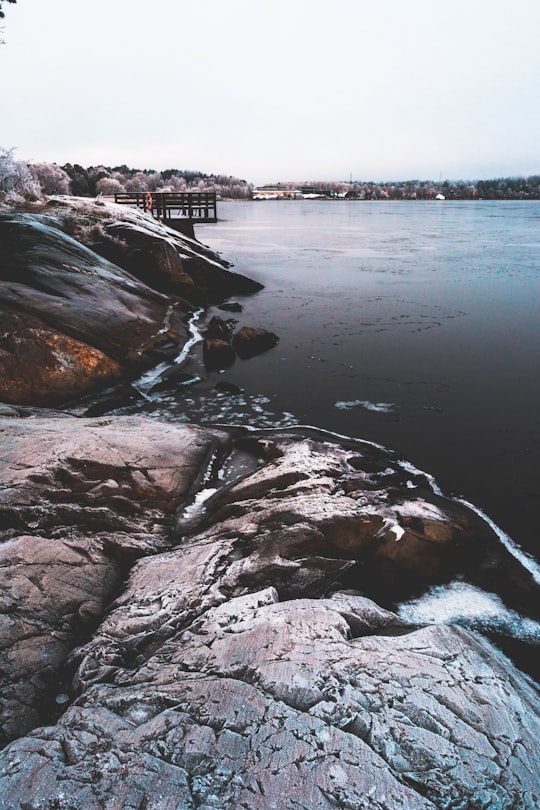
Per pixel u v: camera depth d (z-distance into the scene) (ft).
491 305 60.85
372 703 10.07
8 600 13.48
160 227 82.99
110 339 38.24
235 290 70.59
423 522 17.95
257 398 33.88
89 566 15.83
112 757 9.17
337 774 8.67
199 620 13.25
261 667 11.04
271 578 15.25
